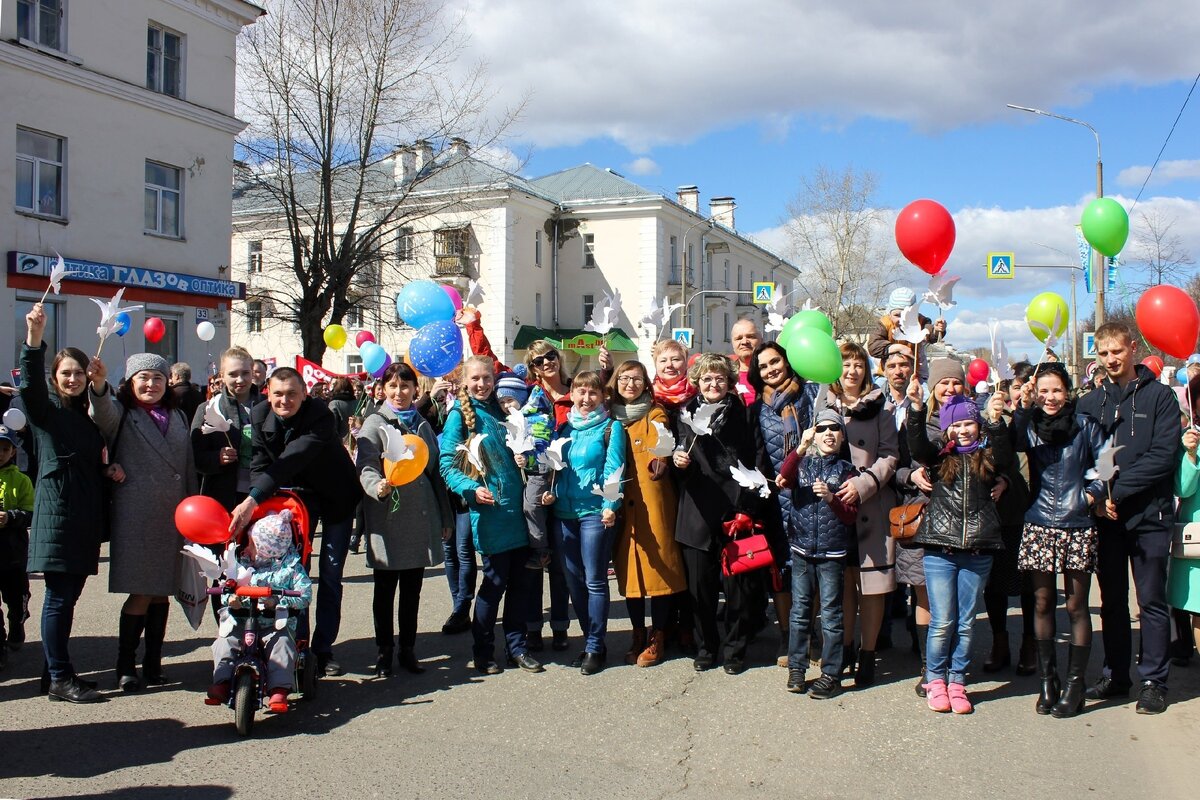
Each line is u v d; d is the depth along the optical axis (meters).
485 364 5.45
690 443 5.24
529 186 36.84
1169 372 9.95
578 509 5.32
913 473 4.72
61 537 4.65
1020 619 6.71
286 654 4.46
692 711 4.66
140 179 17.98
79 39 16.73
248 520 4.57
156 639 5.11
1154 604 4.57
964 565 4.61
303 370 11.05
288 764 3.98
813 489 4.69
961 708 4.57
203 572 4.46
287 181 22.00
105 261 17.28
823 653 4.89
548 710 4.69
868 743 4.20
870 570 4.89
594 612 5.31
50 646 4.76
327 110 20.05
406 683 5.16
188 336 18.95
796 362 4.88
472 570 6.30
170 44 18.81
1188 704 4.71
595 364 33.91
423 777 3.84
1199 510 4.63
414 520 5.27
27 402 4.54
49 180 16.52
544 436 5.35
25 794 3.64
